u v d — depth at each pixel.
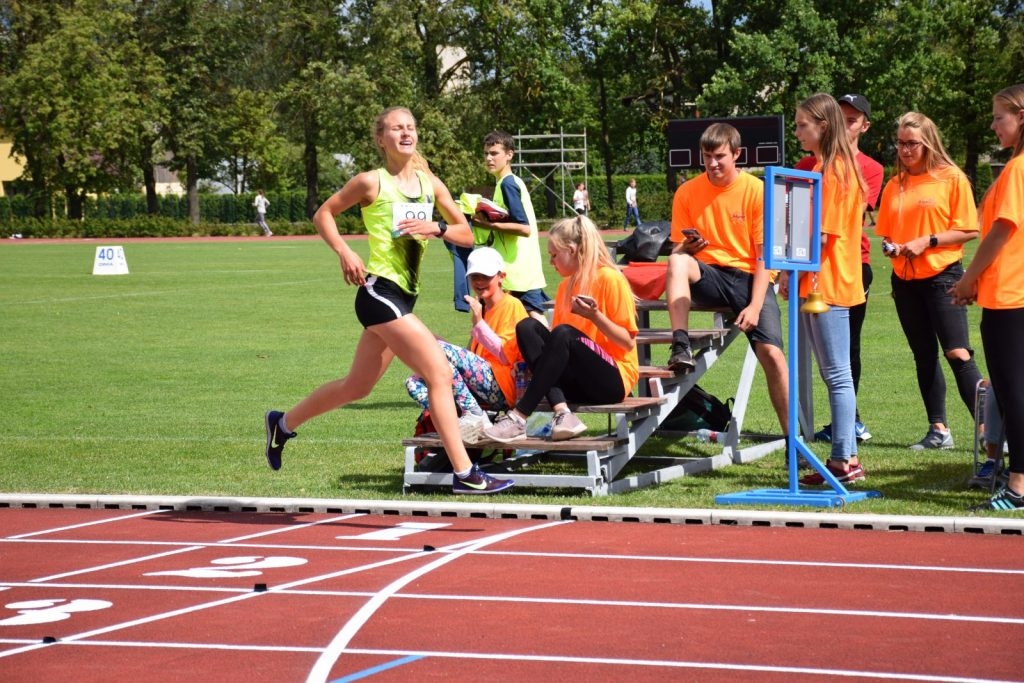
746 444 10.41
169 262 40.31
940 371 9.91
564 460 9.93
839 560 6.47
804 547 6.77
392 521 7.74
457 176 66.38
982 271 7.45
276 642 5.24
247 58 78.75
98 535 7.43
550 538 7.12
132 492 8.62
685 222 9.08
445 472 8.88
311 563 6.63
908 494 8.11
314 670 4.88
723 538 7.04
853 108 9.84
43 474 9.36
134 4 75.38
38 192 71.12
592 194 74.69
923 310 9.77
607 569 6.36
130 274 34.22
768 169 7.56
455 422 7.85
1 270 35.88
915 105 62.22
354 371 7.99
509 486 7.97
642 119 70.94
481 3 65.25
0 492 8.63
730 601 5.73
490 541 7.07
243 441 10.84
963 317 9.64
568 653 5.02
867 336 17.97
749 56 59.69
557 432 8.32
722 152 8.73
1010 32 62.53
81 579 6.38
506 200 10.87
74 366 16.05
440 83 69.56
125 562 6.73
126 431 11.40
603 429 11.40
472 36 67.00
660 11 68.06
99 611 5.78
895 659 4.88
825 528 7.25
